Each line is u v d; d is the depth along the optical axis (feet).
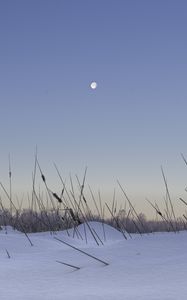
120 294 6.62
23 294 7.05
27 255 11.09
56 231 17.16
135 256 9.70
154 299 6.20
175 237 11.44
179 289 6.72
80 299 6.47
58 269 9.17
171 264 8.47
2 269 9.40
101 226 16.12
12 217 19.56
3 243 12.87
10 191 18.72
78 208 17.33
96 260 9.78
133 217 16.11
